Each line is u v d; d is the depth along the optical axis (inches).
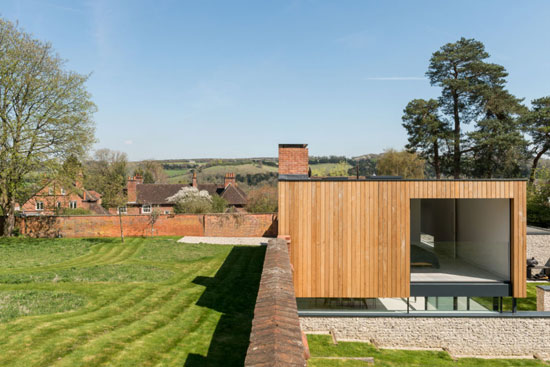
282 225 407.5
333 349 379.2
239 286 539.5
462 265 440.8
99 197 1780.3
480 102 1227.2
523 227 396.8
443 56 1259.2
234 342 342.0
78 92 893.2
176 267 653.3
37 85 846.5
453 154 1289.4
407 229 405.7
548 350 400.2
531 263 648.4
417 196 403.9
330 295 406.0
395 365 347.6
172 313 408.8
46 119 861.2
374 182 405.7
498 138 1137.4
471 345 404.2
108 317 378.9
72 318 364.8
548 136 1152.8
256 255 768.3
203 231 1005.8
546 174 997.2
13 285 489.7
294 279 406.9
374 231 406.0
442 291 403.5
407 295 403.9
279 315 162.1
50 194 988.6
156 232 998.4
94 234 979.3
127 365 278.7
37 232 954.7
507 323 403.5
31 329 326.0
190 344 331.0
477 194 399.2
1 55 825.5
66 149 894.4
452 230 554.6
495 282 403.9
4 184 836.6
